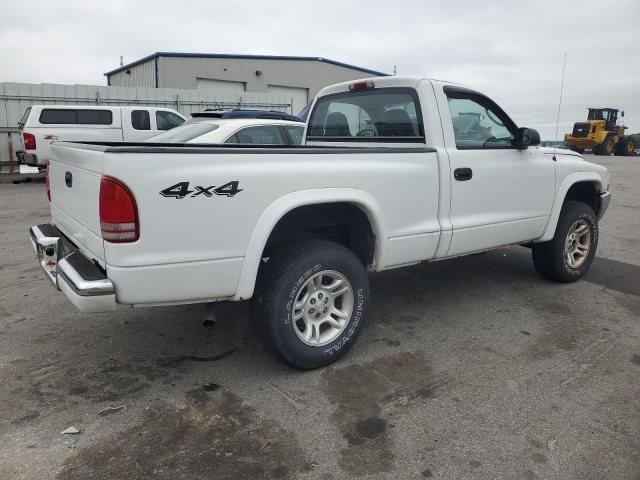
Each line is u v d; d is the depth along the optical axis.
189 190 2.68
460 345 3.79
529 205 4.56
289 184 3.01
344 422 2.80
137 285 2.63
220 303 4.54
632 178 15.91
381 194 3.44
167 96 19.00
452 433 2.71
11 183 13.88
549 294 4.92
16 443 2.58
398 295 4.87
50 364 3.42
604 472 2.43
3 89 15.71
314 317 3.35
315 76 32.00
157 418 2.82
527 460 2.51
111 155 2.49
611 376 3.34
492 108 4.32
